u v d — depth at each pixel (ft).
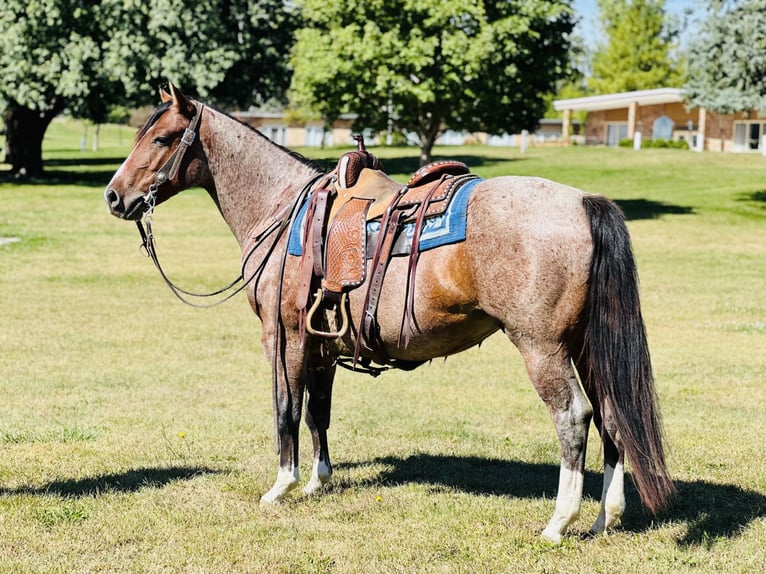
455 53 79.82
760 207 88.28
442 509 17.61
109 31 94.84
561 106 173.78
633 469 14.14
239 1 106.32
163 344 35.37
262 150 18.63
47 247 61.62
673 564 14.58
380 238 15.97
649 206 89.81
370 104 87.92
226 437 23.04
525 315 14.56
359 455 21.77
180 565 14.99
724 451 21.49
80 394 27.53
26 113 109.50
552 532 15.33
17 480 19.39
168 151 18.19
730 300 45.47
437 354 16.15
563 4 82.38
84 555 15.35
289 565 14.90
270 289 17.63
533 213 14.65
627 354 14.30
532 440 23.13
